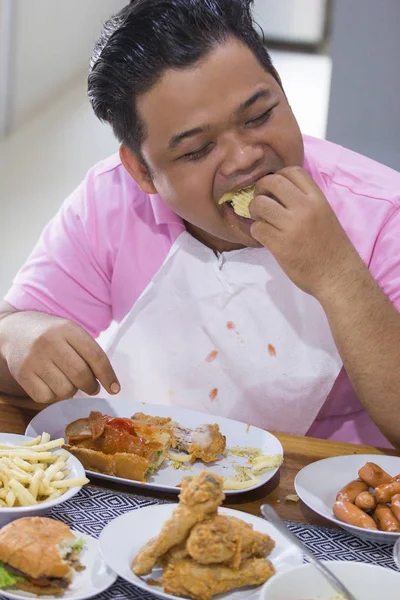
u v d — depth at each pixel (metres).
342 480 1.59
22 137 6.79
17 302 2.17
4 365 1.91
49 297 2.19
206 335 2.06
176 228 2.09
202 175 1.66
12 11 7.38
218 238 2.03
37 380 1.80
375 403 1.71
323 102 5.88
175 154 1.65
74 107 7.33
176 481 1.59
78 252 2.20
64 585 1.19
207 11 1.56
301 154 1.71
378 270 1.98
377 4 4.56
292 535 1.29
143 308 2.09
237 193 1.69
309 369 2.02
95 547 1.29
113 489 1.55
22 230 5.39
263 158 1.66
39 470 1.43
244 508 1.51
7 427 1.79
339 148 2.16
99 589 1.19
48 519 1.27
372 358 1.67
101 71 1.68
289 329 2.01
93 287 2.22
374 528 1.39
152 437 1.66
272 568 1.24
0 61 7.35
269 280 2.00
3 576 1.18
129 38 1.61
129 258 2.17
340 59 4.71
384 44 4.62
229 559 1.20
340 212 2.02
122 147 1.86
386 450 1.79
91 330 2.28
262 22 6.39
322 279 1.66
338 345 1.72
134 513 1.37
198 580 1.17
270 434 1.78
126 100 1.66
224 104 1.57
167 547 1.20
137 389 2.14
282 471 1.67
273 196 1.67
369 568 1.21
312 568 1.20
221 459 1.69
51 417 1.78
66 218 2.23
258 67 1.61
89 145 6.70
